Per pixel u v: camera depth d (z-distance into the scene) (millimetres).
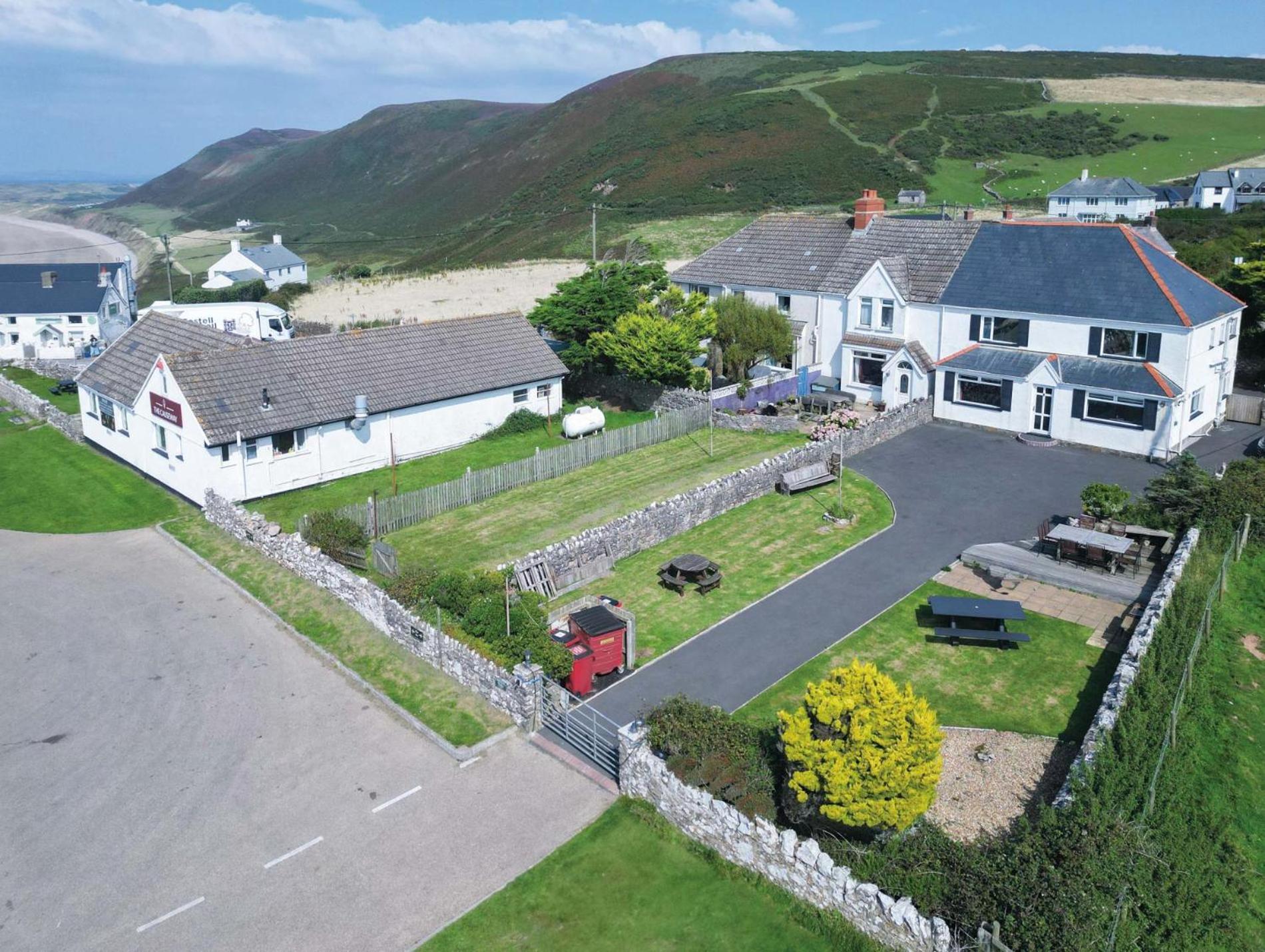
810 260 58812
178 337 48688
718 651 28891
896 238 55812
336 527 34719
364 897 19562
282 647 29453
